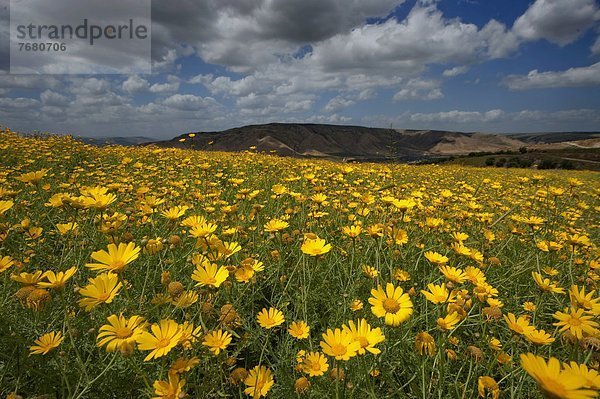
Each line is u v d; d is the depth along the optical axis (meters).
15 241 2.92
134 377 1.73
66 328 1.85
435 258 2.45
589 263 3.34
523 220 4.23
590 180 15.45
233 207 3.65
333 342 1.52
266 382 1.63
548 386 1.04
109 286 1.62
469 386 1.85
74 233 2.91
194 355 1.59
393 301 1.71
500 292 3.03
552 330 2.38
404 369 1.86
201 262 2.33
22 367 1.58
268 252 3.20
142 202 3.53
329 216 4.56
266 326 1.93
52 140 10.04
